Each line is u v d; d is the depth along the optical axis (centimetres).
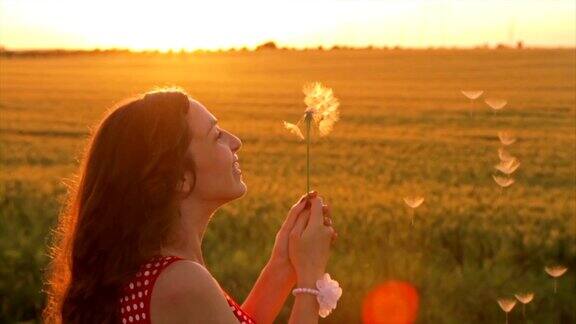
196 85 5409
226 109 3972
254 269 815
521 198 1506
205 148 215
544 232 1048
